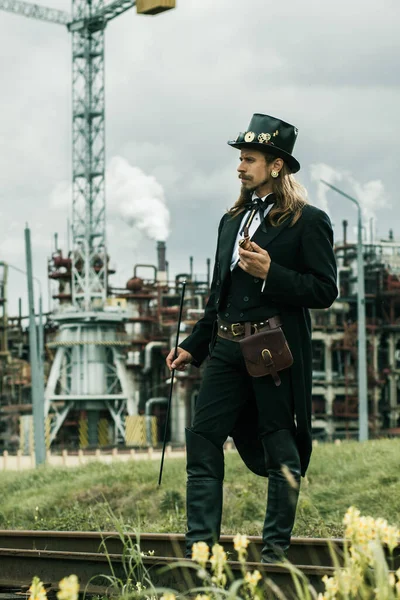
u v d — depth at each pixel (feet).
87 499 56.49
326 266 19.93
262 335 19.60
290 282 19.48
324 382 356.79
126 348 388.16
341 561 20.21
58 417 372.99
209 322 21.38
